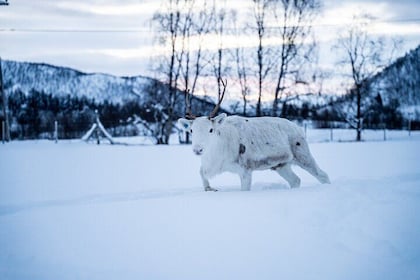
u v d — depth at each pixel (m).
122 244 4.55
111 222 5.18
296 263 4.11
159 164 13.70
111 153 17.78
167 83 27.31
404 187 6.50
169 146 22.45
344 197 5.76
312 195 5.88
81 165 13.46
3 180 10.33
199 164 13.70
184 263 4.15
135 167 12.95
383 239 4.49
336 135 33.03
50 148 20.95
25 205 7.17
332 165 12.80
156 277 3.92
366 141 27.02
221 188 8.10
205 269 4.04
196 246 4.46
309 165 8.04
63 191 8.74
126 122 33.84
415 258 4.16
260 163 7.64
